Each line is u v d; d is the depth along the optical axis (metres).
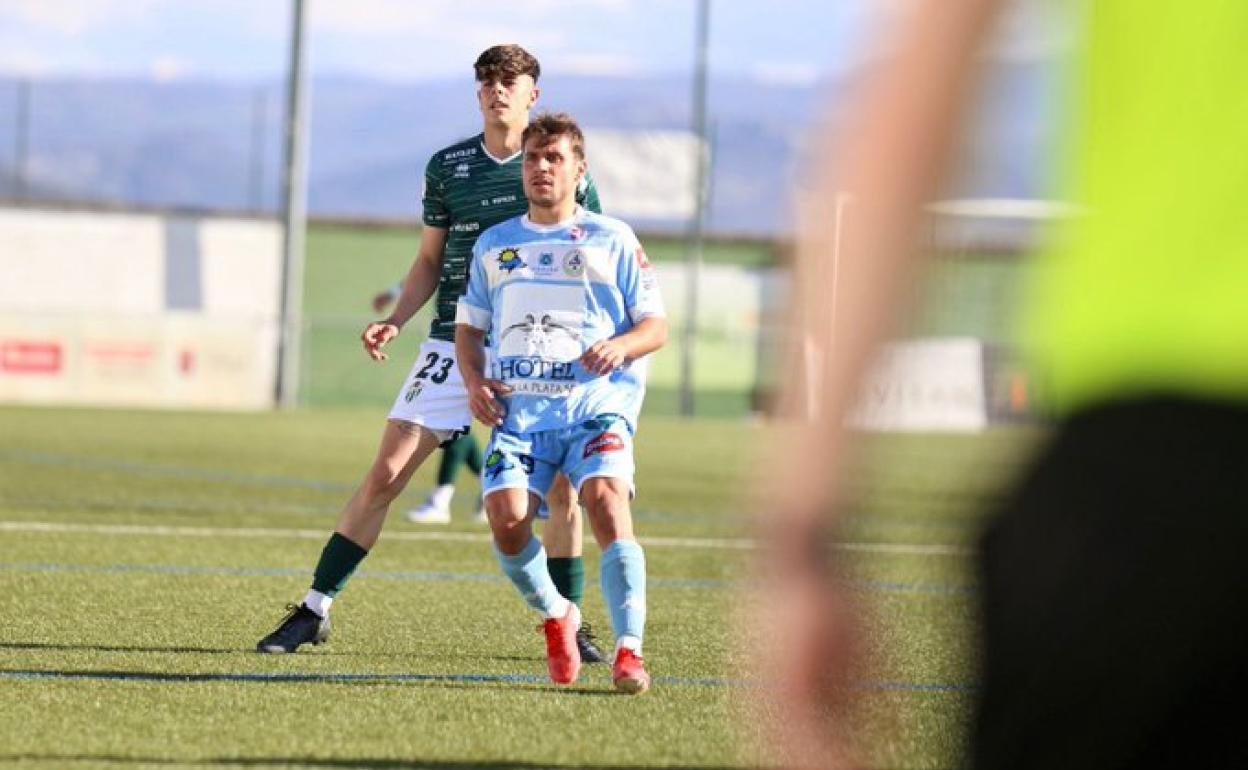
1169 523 5.41
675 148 120.69
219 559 31.41
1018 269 5.66
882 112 4.58
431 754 16.14
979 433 87.00
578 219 19.28
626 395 19.02
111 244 106.88
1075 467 5.57
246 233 109.62
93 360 93.38
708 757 16.19
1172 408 5.44
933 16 4.55
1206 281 5.44
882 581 30.52
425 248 22.47
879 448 4.72
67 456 55.59
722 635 23.70
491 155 22.02
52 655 21.03
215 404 95.31
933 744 16.38
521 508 18.61
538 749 16.42
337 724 17.38
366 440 68.00
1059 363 5.62
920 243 4.59
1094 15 5.51
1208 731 5.49
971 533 5.90
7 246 105.25
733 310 107.44
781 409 4.80
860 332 4.62
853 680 4.84
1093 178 5.53
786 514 4.79
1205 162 5.43
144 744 16.23
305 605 21.58
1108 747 5.56
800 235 4.65
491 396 18.80
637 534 38.16
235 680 19.72
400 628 23.84
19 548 32.03
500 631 23.75
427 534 36.22
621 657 18.69
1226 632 5.40
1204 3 5.42
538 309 18.92
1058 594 5.55
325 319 103.44
